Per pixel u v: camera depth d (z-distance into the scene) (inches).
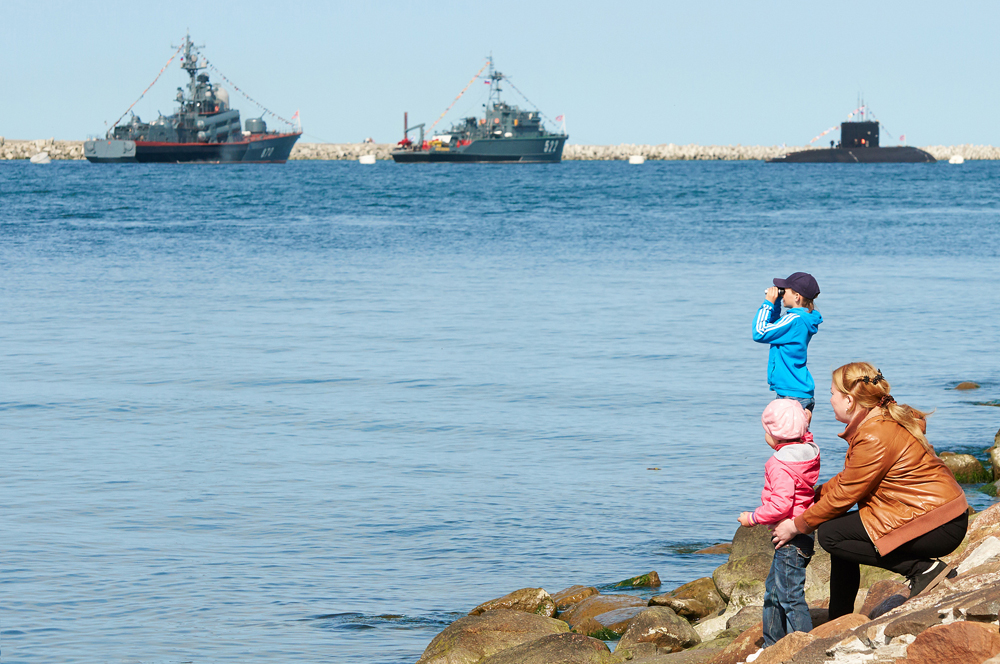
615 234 3472.0
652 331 1539.1
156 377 1218.6
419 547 674.8
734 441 935.0
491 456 888.9
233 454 893.8
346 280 2194.9
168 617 563.5
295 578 621.9
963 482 820.0
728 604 563.5
